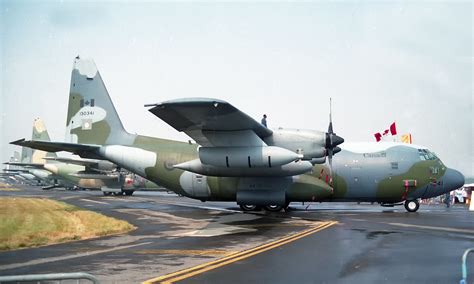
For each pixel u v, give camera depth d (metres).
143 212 23.45
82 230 15.11
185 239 13.40
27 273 8.41
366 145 24.81
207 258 10.09
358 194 24.28
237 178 23.75
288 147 21.86
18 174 100.19
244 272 8.57
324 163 23.22
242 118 19.06
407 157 24.19
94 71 27.77
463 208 30.42
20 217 19.03
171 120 19.67
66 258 10.09
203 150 21.20
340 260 9.86
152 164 25.33
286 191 23.48
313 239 13.27
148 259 9.95
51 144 24.20
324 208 28.97
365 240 13.03
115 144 26.64
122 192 47.31
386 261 9.73
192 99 17.14
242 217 20.81
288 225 17.33
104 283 7.64
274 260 9.85
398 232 14.96
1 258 10.09
